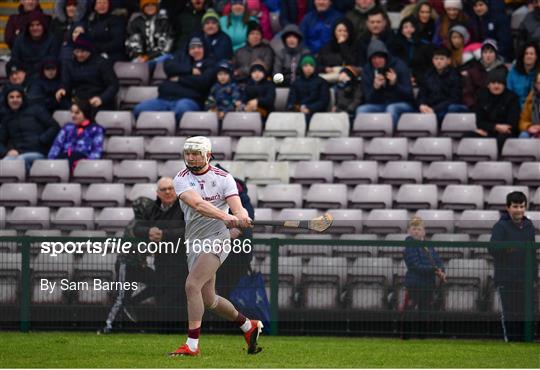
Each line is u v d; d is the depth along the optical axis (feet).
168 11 204.03
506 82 183.11
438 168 175.94
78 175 180.45
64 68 193.16
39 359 108.99
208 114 185.68
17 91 187.83
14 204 177.99
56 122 188.24
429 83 185.78
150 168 179.52
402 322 138.21
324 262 139.13
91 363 105.29
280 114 184.75
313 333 139.33
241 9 201.16
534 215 156.56
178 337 135.74
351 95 187.83
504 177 174.19
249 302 138.92
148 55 203.92
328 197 171.94
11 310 141.49
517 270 136.67
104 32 202.28
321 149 180.96
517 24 206.59
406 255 137.80
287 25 195.93
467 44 195.72
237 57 194.08
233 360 108.37
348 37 192.75
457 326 137.69
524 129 181.37
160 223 139.44
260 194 176.86
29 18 201.67
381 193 171.22
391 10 213.46
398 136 183.42
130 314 140.15
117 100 198.59
